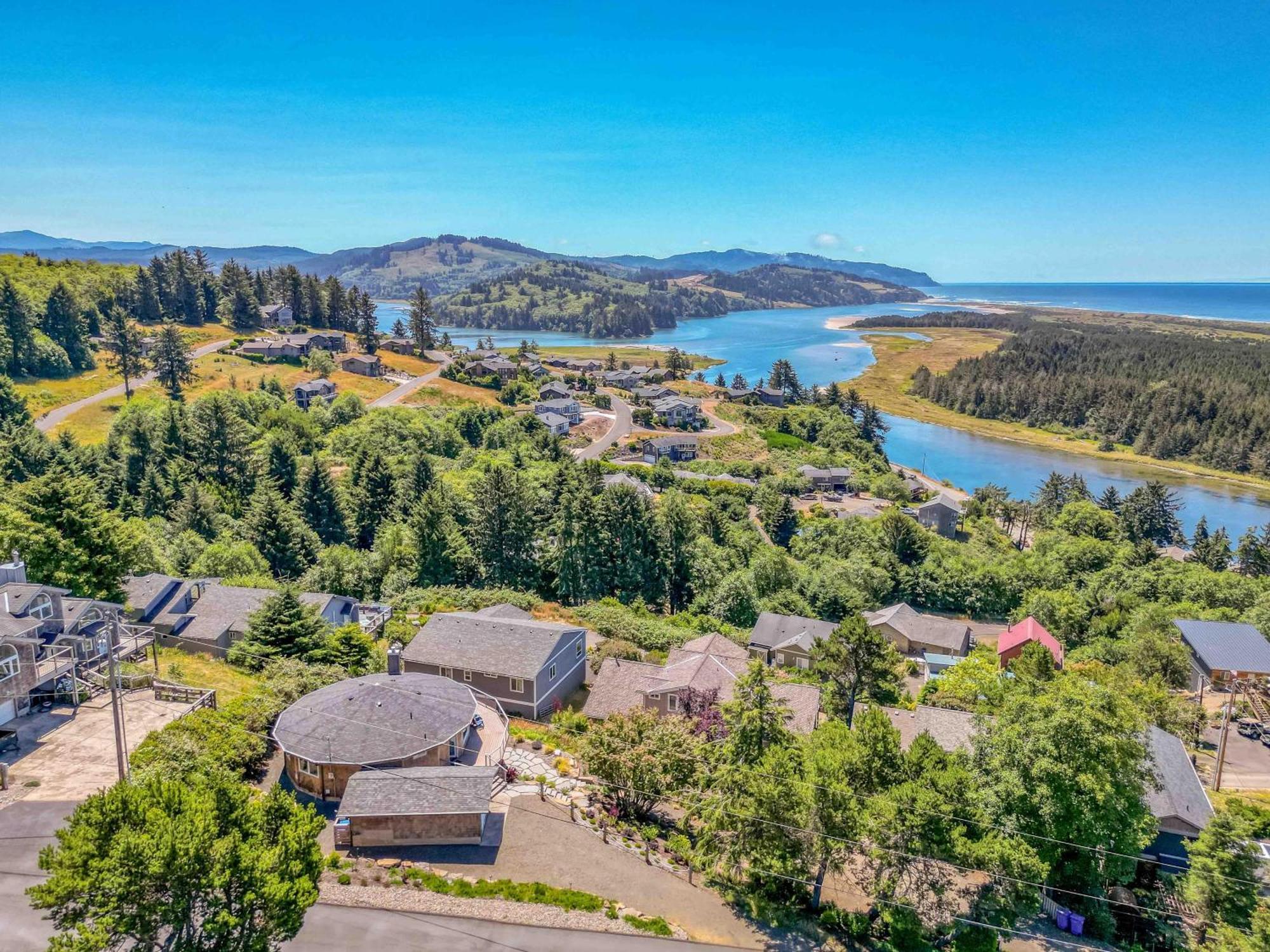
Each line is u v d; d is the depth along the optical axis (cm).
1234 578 7956
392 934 2567
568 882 2942
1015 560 9544
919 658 6875
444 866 2967
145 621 4859
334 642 4472
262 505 7381
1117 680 4784
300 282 19900
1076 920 2978
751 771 2889
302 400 14212
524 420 14975
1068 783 2886
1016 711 3123
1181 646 5703
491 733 3981
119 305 16788
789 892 3025
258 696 3791
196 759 3127
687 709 4200
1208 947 2639
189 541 7106
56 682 3631
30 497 4581
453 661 4584
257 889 1941
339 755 3262
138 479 9012
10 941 2206
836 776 2828
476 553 7569
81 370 13638
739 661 4866
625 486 7856
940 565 8981
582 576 7362
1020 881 2627
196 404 11562
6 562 4103
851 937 2833
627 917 2772
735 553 9044
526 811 3356
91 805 1923
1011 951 2859
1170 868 3331
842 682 4622
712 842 2958
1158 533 11881
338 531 8719
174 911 1834
